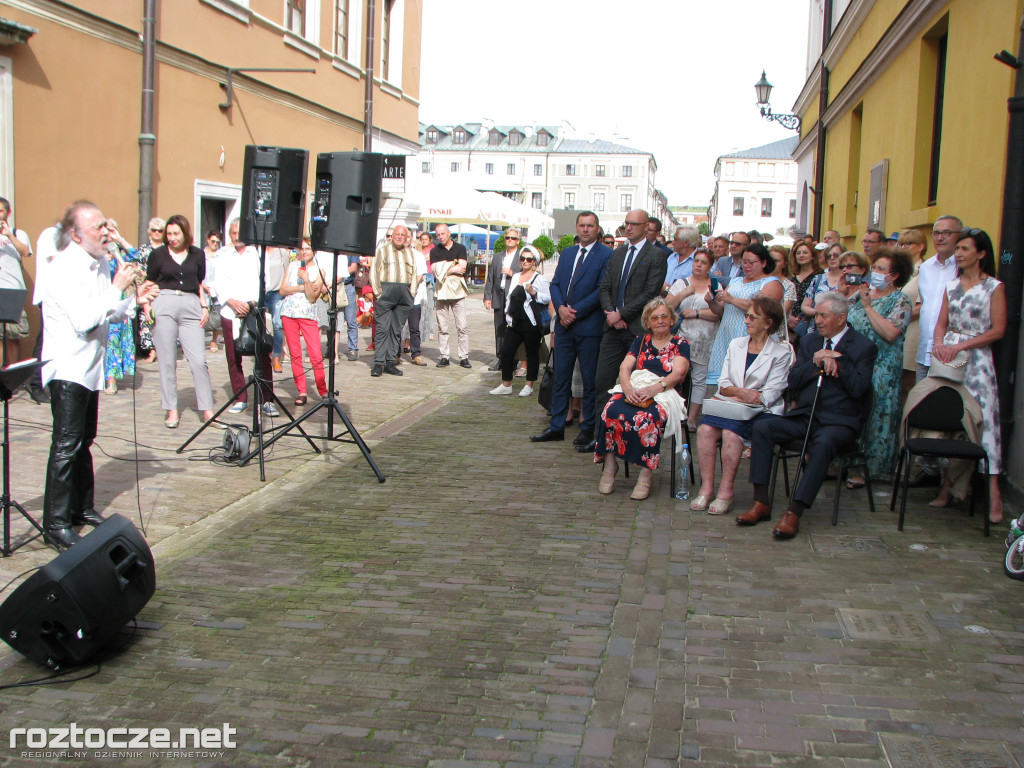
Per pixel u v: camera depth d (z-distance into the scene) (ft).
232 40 44.93
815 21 64.59
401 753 10.65
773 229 184.96
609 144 305.73
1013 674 12.50
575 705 11.76
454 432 27.91
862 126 44.16
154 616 14.26
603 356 24.13
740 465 24.94
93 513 18.37
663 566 16.62
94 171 35.53
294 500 20.54
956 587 15.58
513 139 311.47
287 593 15.24
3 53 30.66
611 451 21.20
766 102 62.03
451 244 43.60
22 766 10.30
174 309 26.40
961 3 26.08
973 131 24.57
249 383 24.50
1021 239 19.10
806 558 17.08
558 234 67.00
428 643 13.48
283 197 23.45
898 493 21.33
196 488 21.20
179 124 41.04
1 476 20.97
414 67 72.43
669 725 11.23
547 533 18.51
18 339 30.55
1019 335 19.35
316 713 11.51
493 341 53.78
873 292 22.07
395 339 38.40
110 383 30.91
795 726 11.21
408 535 18.25
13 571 15.75
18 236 29.66
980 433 18.95
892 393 21.68
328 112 56.59
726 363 20.48
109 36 35.83
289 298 30.42
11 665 12.74
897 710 11.55
